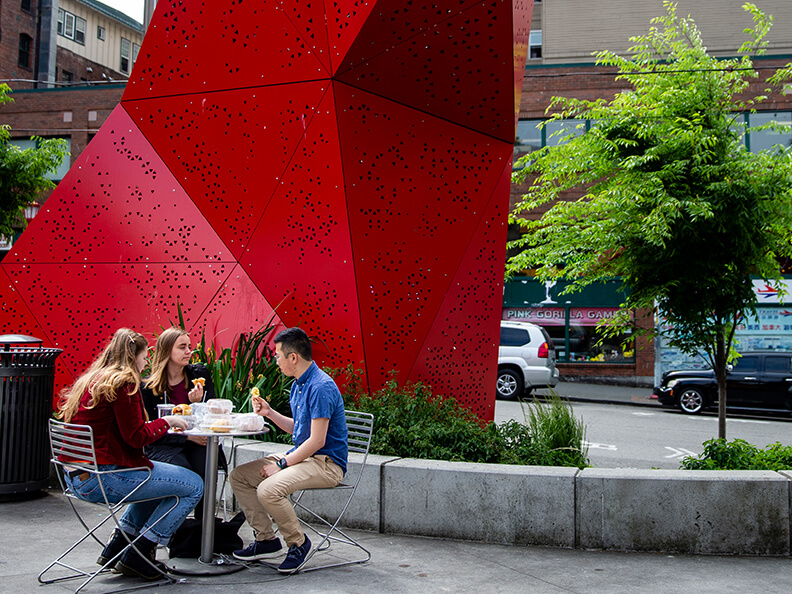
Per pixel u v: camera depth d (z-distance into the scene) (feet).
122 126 27.25
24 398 19.90
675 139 29.30
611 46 93.35
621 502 16.61
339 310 24.86
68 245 27.17
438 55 24.34
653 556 16.17
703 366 68.13
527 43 27.84
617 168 32.94
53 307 26.96
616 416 51.06
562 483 16.83
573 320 73.97
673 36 33.83
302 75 24.97
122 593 13.08
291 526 14.48
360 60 24.11
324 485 14.92
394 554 16.05
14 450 19.71
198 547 15.35
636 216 29.60
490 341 27.09
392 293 25.30
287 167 25.41
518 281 75.00
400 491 17.72
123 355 13.64
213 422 13.83
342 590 13.51
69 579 13.78
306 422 14.83
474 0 23.00
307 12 24.45
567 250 34.94
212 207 26.30
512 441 22.44
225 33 25.88
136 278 26.68
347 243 24.72
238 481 15.26
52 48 122.62
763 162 29.04
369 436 16.51
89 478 13.50
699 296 27.81
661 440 39.63
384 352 25.09
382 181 25.29
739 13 90.58
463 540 17.25
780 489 16.37
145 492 13.71
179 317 23.97
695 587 13.98
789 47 88.69
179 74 26.61
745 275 28.27
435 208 26.08
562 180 38.99
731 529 16.37
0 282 27.30
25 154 54.24
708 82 30.32
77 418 13.61
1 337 19.94
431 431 20.84
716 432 43.16
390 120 25.32
